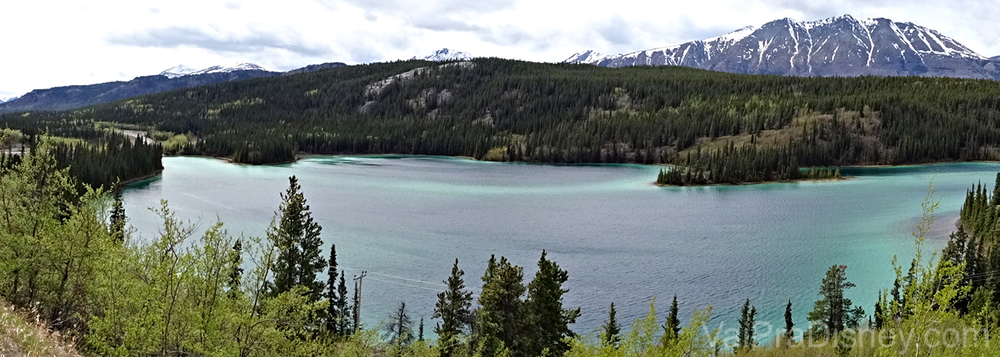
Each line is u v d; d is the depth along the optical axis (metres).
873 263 89.75
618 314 67.88
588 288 77.38
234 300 25.27
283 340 27.03
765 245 102.31
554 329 47.88
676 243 103.88
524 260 90.75
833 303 58.28
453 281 52.25
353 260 88.31
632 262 90.50
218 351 22.58
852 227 116.62
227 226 107.31
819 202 152.12
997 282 59.44
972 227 104.50
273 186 173.25
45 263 27.75
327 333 33.56
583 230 115.50
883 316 18.77
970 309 45.47
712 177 199.62
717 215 134.12
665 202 155.75
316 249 53.44
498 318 45.91
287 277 49.78
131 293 22.11
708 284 79.69
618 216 132.88
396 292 73.81
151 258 24.11
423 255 92.31
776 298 74.31
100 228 28.56
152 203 133.25
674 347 24.58
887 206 142.00
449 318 51.69
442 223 120.31
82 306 28.66
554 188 184.75
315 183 184.50
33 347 19.30
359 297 65.50
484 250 96.94
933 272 17.92
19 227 30.59
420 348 38.97
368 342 34.31
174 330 22.73
